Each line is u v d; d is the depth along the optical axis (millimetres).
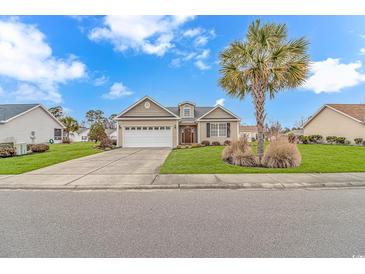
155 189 6152
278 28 9055
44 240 3141
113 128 57562
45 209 4473
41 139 26438
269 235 3252
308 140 25062
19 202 4973
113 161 11344
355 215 4043
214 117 23125
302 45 8875
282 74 9000
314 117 25969
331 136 23109
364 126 20141
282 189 6082
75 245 3004
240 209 4395
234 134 22875
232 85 10195
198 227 3535
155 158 12445
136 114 21312
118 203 4855
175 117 20938
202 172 8039
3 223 3752
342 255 2764
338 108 22719
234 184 6383
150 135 20953
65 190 6105
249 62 9375
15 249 2914
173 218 3928
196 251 2846
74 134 49844
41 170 8820
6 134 21969
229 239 3135
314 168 8523
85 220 3861
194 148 18938
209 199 5133
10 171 8523
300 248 2904
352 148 16922
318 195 5438
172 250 2871
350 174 7520
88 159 12180
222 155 11398
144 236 3240
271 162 8930
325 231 3379
